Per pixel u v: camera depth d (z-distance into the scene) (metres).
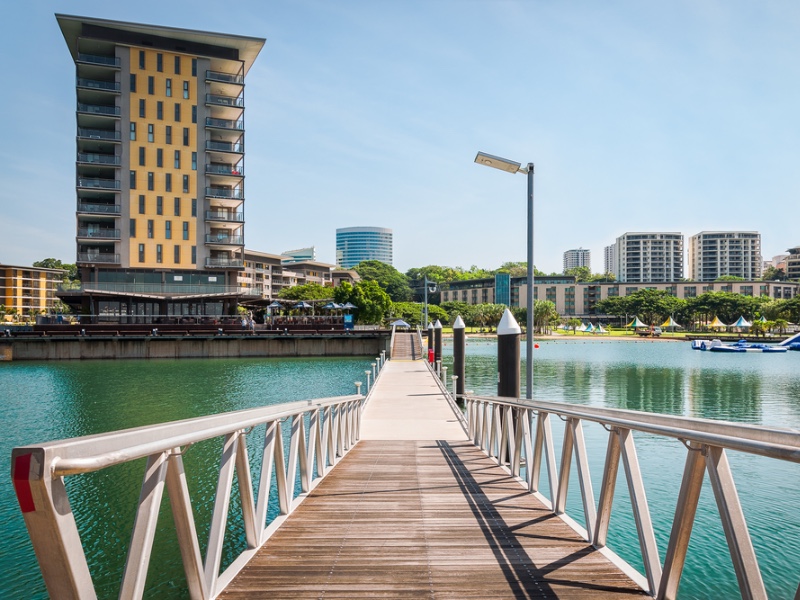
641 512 3.94
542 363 52.31
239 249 60.50
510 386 12.66
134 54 56.97
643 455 14.96
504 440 9.12
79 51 57.06
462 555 4.68
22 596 7.76
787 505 11.32
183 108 58.53
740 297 126.94
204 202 59.09
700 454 3.19
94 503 11.10
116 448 2.42
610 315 145.12
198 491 12.05
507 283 154.25
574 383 35.75
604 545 4.74
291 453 6.48
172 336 49.97
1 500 11.55
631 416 3.94
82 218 56.97
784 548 9.23
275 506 11.19
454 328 23.27
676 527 3.35
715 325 122.94
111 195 58.28
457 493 7.05
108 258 55.59
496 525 5.55
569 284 159.38
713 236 194.88
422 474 8.44
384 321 83.44
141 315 52.31
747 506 11.27
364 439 12.88
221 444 15.99
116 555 8.97
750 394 30.78
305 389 29.48
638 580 4.04
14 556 9.01
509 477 8.16
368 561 4.55
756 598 2.66
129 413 22.48
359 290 77.44
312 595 3.91
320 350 53.19
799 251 174.88
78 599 2.09
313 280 130.00
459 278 184.12
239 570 4.31
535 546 4.89
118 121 56.56
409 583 4.11
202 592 3.46
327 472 8.58
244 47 60.09
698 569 8.45
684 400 28.56
